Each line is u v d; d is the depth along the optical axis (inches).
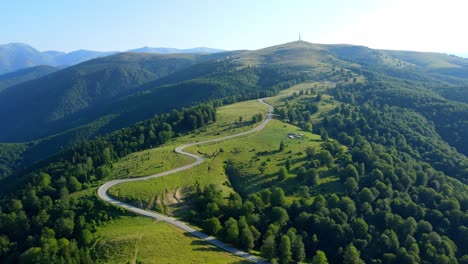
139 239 4325.8
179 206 5625.0
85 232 4500.5
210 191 5674.2
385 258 5049.2
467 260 5196.9
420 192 6756.9
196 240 4483.3
